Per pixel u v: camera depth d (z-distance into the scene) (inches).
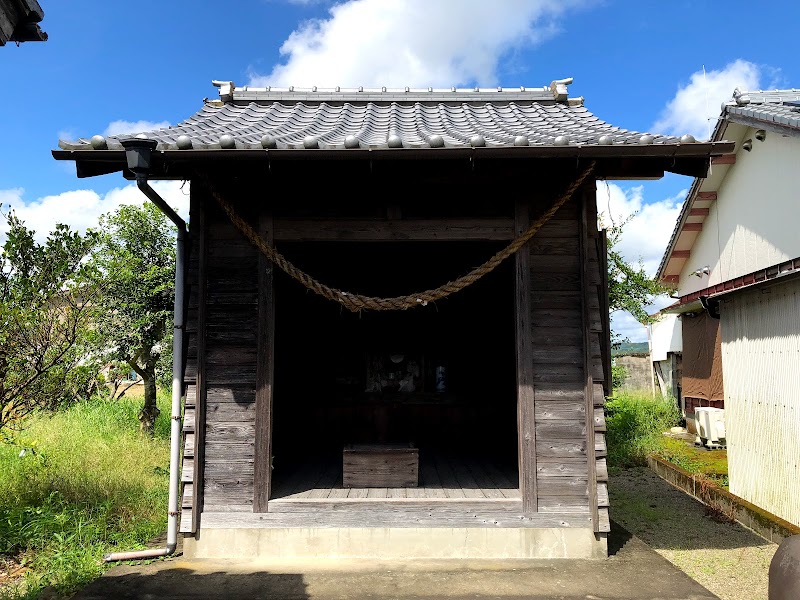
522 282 199.9
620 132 206.8
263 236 199.9
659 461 373.1
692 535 244.1
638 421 470.6
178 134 196.9
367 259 304.7
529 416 196.4
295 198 203.2
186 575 177.8
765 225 402.6
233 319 200.1
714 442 434.3
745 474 287.3
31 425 366.9
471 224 201.9
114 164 180.5
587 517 193.3
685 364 551.8
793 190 368.5
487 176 196.7
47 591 174.7
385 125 233.3
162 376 473.7
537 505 193.9
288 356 309.7
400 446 226.5
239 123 234.2
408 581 172.4
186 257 212.5
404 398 315.6
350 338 322.3
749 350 284.5
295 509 194.2
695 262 533.6
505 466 260.7
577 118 250.1
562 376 198.1
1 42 134.1
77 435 357.7
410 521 193.5
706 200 484.1
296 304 320.2
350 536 192.4
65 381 263.4
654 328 673.0
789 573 131.4
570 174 194.9
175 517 199.2
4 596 173.5
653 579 173.8
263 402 196.5
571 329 199.6
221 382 198.4
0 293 233.1
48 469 277.1
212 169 183.9
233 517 193.8
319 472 251.3
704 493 300.2
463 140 181.0
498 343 322.0
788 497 248.4
